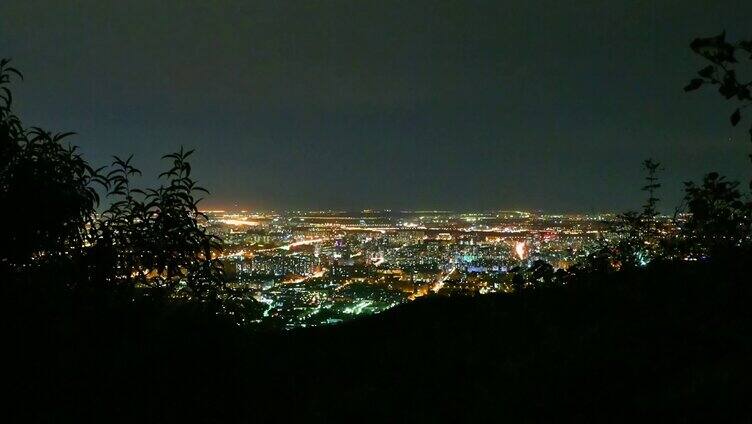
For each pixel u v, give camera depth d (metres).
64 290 3.97
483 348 7.86
